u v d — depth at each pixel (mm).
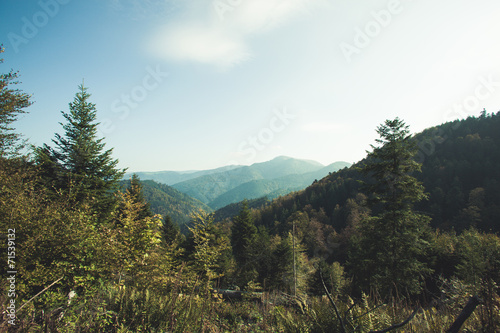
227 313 6301
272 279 24844
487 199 58469
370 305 2908
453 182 66688
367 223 14352
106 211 14867
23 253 4871
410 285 10773
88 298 4406
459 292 3105
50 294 4430
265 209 104938
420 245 12930
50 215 6039
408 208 13672
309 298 3652
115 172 17578
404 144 14070
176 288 3826
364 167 15234
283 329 3311
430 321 2492
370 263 13398
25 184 7625
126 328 3330
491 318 1804
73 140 16594
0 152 10461
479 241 12055
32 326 2662
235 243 34531
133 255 7383
